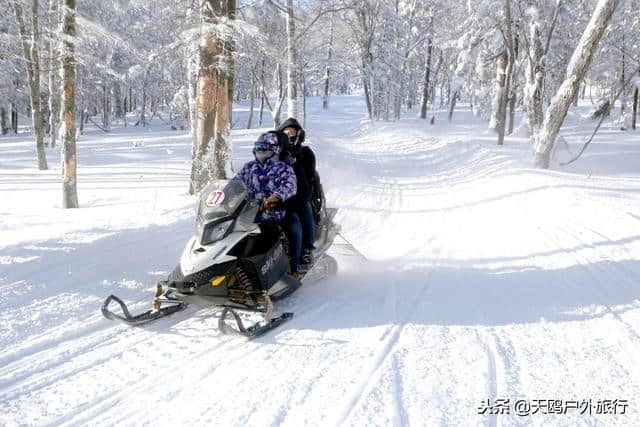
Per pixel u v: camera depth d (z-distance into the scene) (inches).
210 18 384.2
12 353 150.1
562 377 137.9
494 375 138.9
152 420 117.8
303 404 124.3
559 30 1093.8
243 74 1622.8
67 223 328.2
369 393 129.0
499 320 178.5
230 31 383.9
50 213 385.7
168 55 446.9
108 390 131.2
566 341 160.9
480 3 1117.7
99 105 2283.5
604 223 311.4
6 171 755.4
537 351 153.9
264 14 500.4
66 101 426.3
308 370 141.8
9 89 1487.5
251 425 115.6
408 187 510.0
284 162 192.5
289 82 775.7
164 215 341.7
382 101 1849.2
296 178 197.5
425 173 616.4
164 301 173.6
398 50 1772.9
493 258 257.4
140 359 148.3
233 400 126.3
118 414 120.3
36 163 877.8
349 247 249.3
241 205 174.7
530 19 996.6
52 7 569.3
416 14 1838.1
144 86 1978.3
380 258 261.3
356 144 1011.3
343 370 141.7
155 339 162.1
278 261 182.7
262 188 185.6
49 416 119.5
